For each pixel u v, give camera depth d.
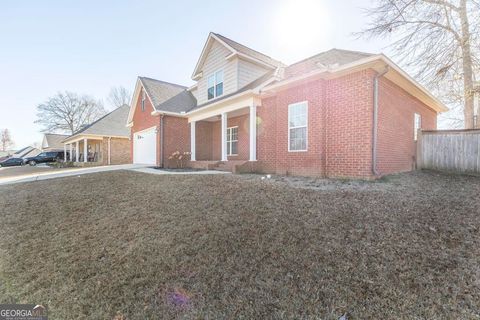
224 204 4.92
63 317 2.52
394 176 7.18
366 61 6.28
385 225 3.60
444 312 2.12
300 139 8.05
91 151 27.45
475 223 3.59
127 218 4.78
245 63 12.02
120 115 25.11
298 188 5.75
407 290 2.38
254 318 2.22
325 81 7.46
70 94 40.03
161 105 14.40
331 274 2.67
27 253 3.85
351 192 5.20
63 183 8.78
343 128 7.04
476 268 2.63
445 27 9.94
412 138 9.22
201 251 3.35
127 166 14.72
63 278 3.14
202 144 14.93
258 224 3.91
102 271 3.20
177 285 2.76
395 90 7.98
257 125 10.52
